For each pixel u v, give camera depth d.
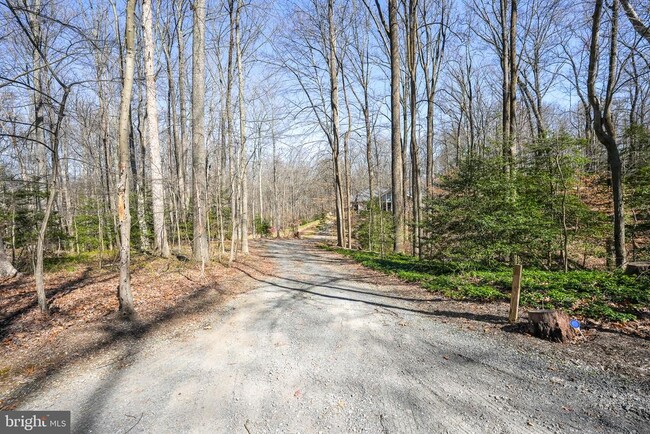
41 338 5.29
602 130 8.96
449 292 7.68
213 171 15.18
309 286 9.58
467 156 9.90
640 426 2.84
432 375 3.93
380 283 9.75
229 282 10.00
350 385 3.77
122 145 6.22
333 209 58.97
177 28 14.36
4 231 11.62
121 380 4.03
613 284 6.72
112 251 15.15
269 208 56.88
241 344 5.14
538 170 10.55
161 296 7.82
